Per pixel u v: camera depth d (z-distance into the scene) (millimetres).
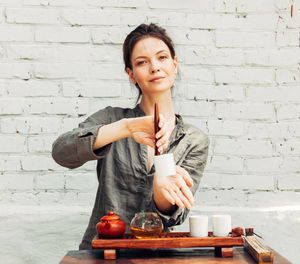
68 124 2035
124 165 1234
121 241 891
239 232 931
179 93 2072
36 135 2012
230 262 854
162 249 972
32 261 1346
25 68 2039
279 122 2088
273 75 2104
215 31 2100
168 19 2086
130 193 1240
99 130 998
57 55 2053
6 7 2045
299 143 2078
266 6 2117
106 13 2070
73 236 1567
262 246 898
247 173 2051
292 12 2121
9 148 1996
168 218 1046
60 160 1068
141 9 2078
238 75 2094
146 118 939
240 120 2082
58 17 2061
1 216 1754
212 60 2092
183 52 2084
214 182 2031
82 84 2051
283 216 1708
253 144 2070
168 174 856
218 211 1729
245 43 2105
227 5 2105
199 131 1328
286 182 2059
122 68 2066
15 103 2021
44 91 2037
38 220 1742
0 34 2039
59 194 1971
